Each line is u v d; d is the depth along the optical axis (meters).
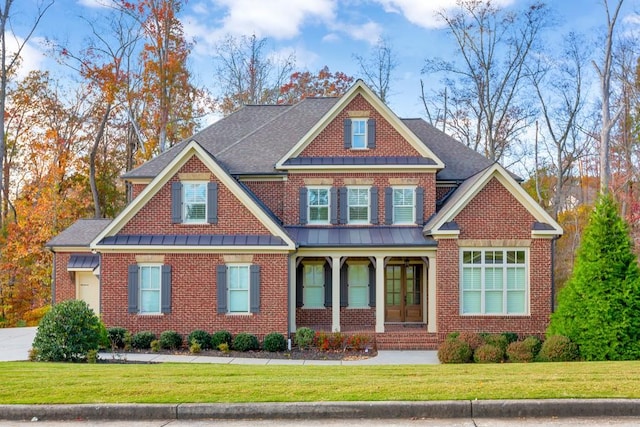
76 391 11.35
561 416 10.32
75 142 52.66
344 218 26.94
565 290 20.36
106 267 23.92
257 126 31.73
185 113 46.62
